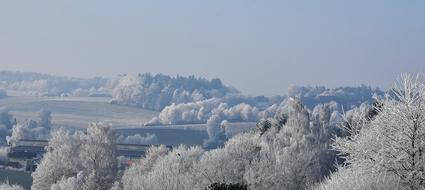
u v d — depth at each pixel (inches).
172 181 3208.7
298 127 4291.3
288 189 3157.0
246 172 3132.4
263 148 3816.4
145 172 4131.4
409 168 1135.6
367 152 1157.1
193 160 3486.7
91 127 4968.0
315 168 3462.1
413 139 1127.6
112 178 4483.3
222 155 3373.5
